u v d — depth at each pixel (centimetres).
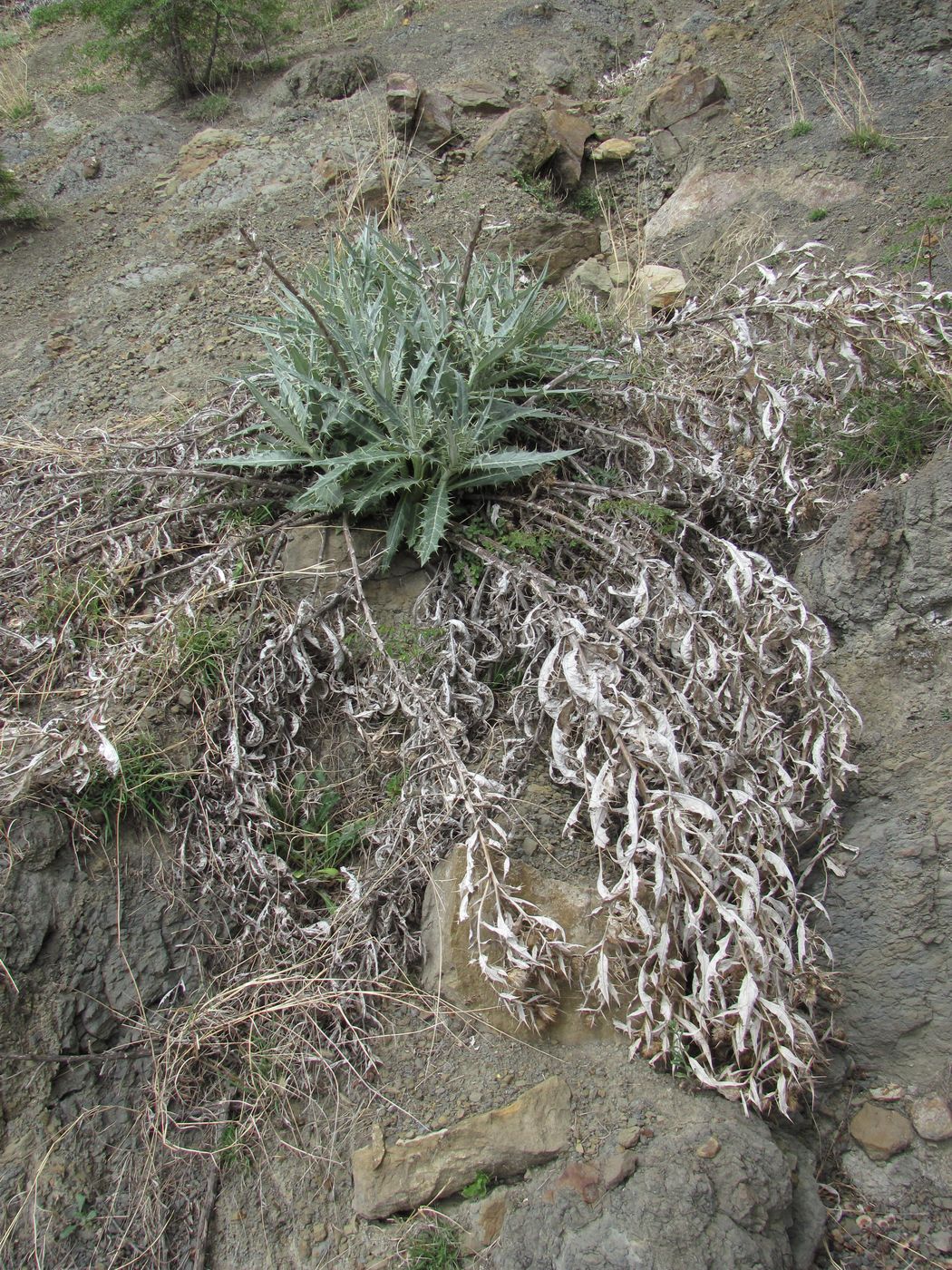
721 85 616
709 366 398
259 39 738
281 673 309
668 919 259
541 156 607
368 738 310
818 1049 264
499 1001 267
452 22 750
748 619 303
